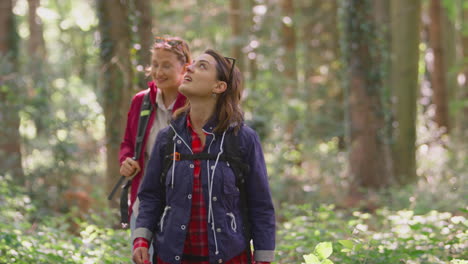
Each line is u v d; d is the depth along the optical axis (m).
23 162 11.47
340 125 15.93
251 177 2.86
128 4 7.52
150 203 2.94
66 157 10.62
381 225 6.98
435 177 12.29
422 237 5.10
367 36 11.10
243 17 15.50
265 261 2.83
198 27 16.83
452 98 18.50
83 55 16.02
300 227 5.66
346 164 13.24
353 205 9.66
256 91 13.12
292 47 16.31
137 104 3.75
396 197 9.40
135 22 7.54
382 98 11.26
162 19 16.81
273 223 2.88
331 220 5.72
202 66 2.85
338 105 16.75
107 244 4.96
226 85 2.86
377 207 9.54
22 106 10.45
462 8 18.14
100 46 7.73
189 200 2.76
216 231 2.74
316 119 16.06
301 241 4.89
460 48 18.48
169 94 3.66
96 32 7.79
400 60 12.52
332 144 16.08
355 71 11.23
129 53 7.48
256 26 14.07
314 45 18.98
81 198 9.27
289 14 16.34
